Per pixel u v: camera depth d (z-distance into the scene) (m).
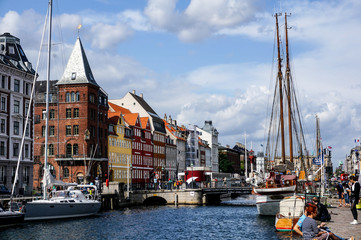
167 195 104.69
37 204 59.75
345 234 25.16
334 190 123.00
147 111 153.50
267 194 64.44
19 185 78.75
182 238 48.31
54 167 106.25
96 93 110.69
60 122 107.25
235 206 98.44
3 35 82.12
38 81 113.62
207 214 76.50
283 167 66.50
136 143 136.50
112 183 92.88
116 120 122.94
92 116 108.81
